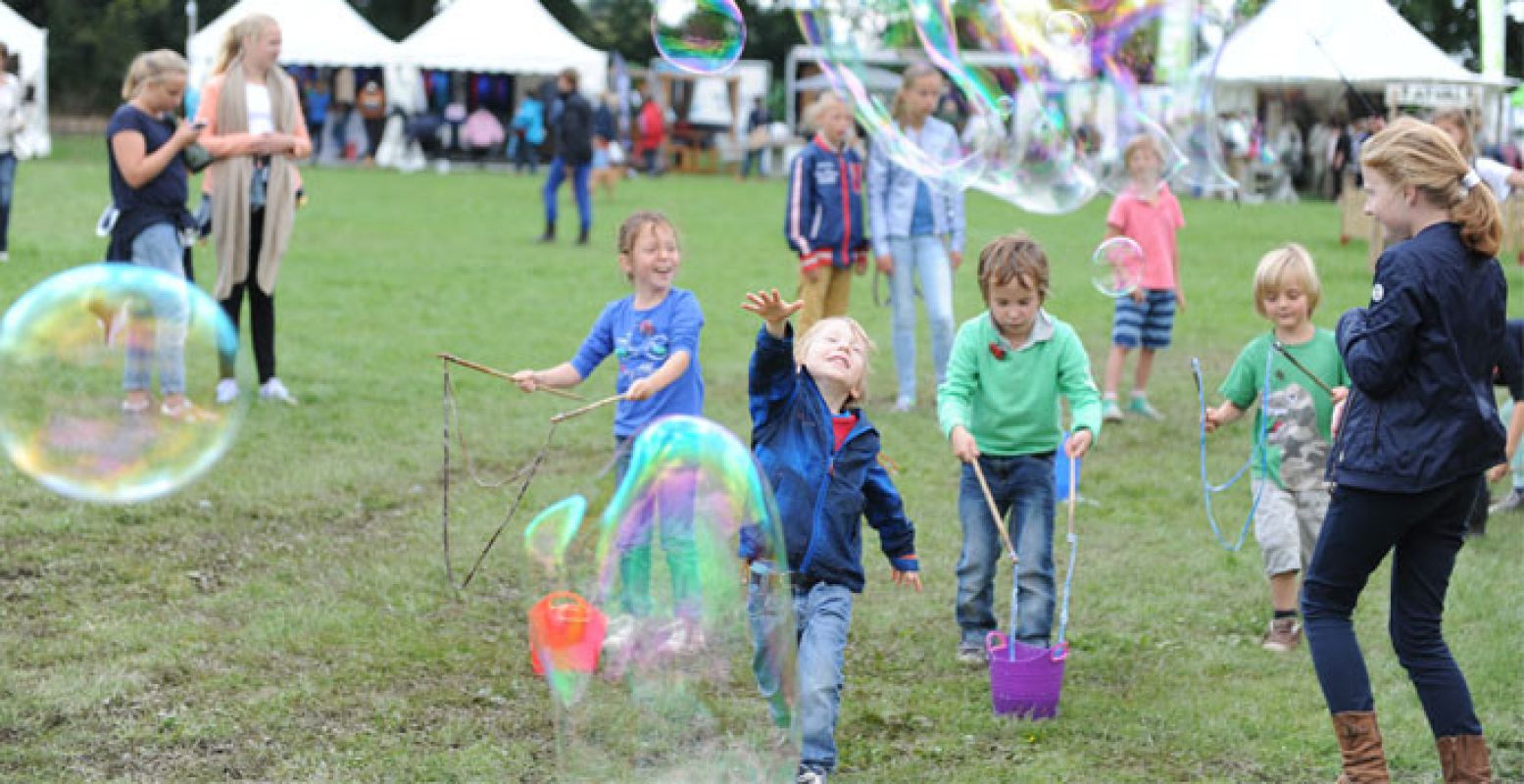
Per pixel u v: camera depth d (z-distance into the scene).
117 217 6.48
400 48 25.70
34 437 4.76
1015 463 4.14
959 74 7.18
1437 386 3.10
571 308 10.78
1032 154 7.45
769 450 3.44
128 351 5.01
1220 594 4.84
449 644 4.20
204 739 3.50
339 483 5.83
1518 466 5.80
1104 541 5.43
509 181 24.62
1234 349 9.67
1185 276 13.23
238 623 4.30
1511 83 17.00
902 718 3.77
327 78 28.16
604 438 6.84
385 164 27.48
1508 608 4.60
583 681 2.86
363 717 3.68
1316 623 3.30
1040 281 4.00
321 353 8.61
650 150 28.33
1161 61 7.60
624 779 2.83
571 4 41.06
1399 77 16.42
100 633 4.12
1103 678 4.11
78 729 3.52
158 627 4.18
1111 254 6.52
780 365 3.38
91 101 35.59
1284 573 4.30
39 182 19.28
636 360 4.44
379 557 4.98
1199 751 3.58
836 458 3.41
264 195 7.02
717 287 12.13
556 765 3.42
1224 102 23.06
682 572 2.88
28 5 34.88
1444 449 3.10
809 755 3.20
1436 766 3.49
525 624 4.43
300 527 5.30
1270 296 4.43
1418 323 3.09
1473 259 3.16
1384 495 3.15
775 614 2.94
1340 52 16.62
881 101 7.66
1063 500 5.88
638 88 31.20
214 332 5.14
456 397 7.59
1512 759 3.51
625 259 4.48
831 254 7.51
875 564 5.10
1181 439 7.15
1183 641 4.39
